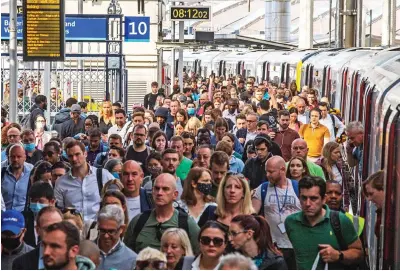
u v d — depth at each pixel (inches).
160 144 1080.2
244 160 1189.1
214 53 3545.8
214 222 626.2
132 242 723.4
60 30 1363.2
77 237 568.7
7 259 668.1
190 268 638.5
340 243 696.4
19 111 1862.7
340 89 1811.0
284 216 800.3
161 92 2059.5
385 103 899.4
